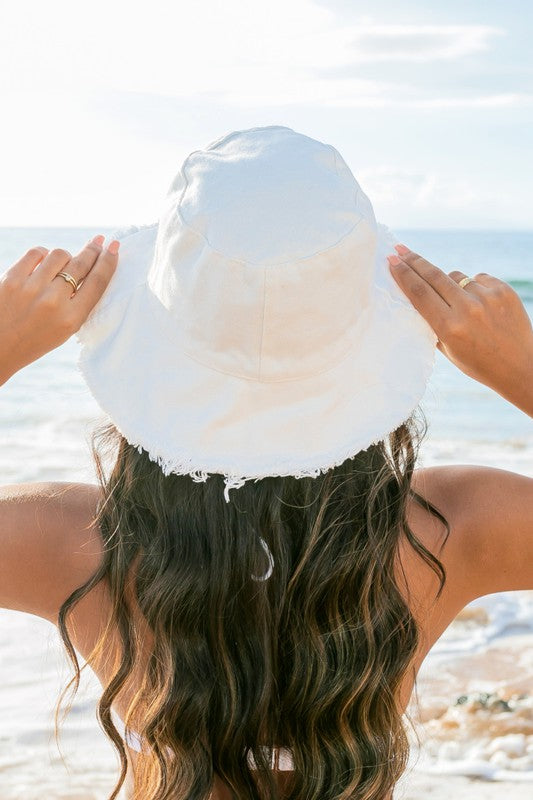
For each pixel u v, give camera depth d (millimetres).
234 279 1104
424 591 1376
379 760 1273
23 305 1231
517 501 1368
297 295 1108
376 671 1256
